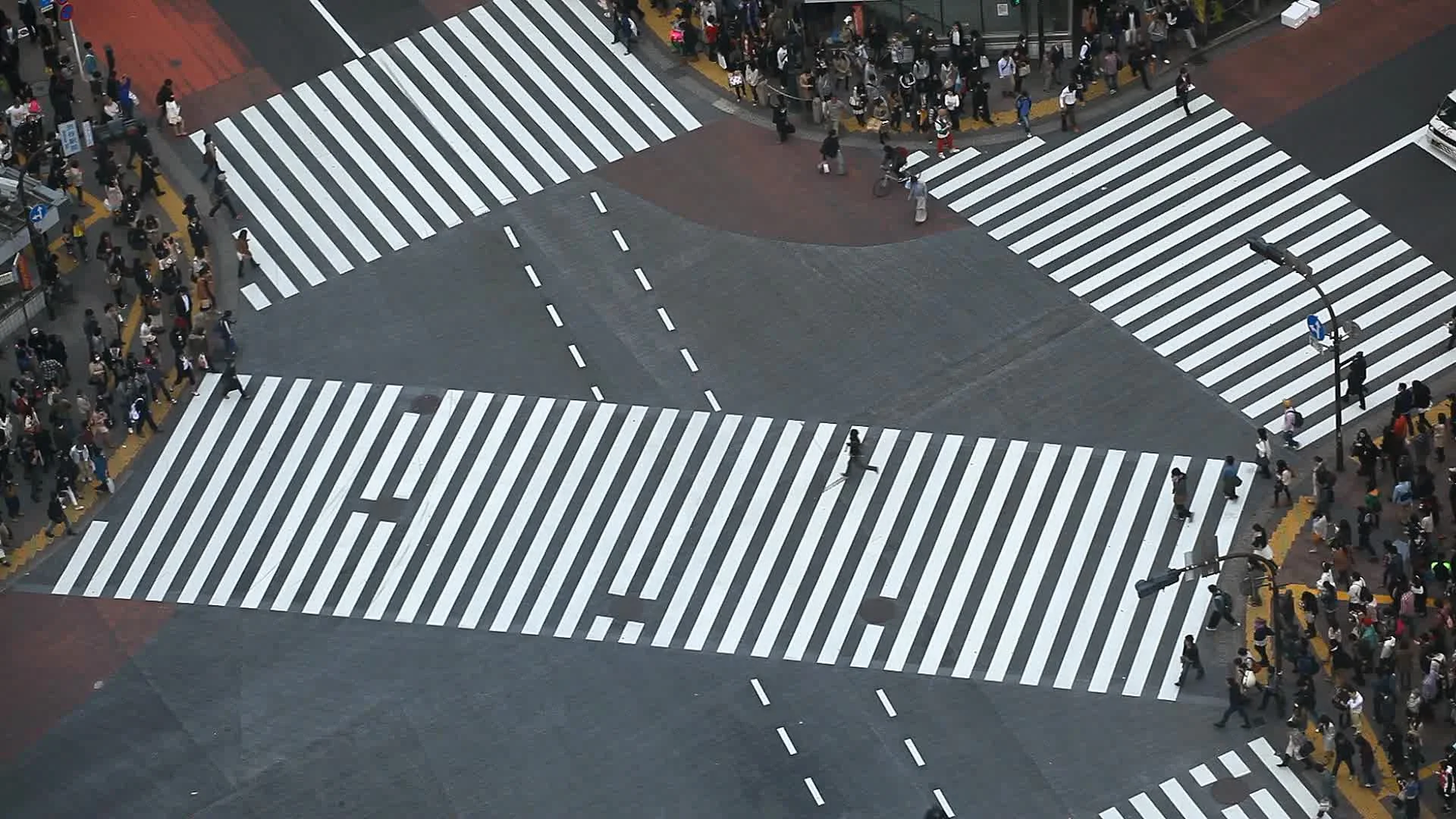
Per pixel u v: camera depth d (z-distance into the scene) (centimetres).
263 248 11831
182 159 12206
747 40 12175
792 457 10850
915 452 10825
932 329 11262
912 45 12231
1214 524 10531
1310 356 11038
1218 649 10119
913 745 9912
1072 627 10244
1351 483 10581
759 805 9762
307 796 9919
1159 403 10931
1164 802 9694
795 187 11875
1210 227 11575
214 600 10581
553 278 11588
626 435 10981
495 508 10788
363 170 12106
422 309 11512
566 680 10200
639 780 9869
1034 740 9900
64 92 12219
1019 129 12056
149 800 9956
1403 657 9881
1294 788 9706
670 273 11556
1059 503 10631
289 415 11181
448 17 12769
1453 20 12281
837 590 10412
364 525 10781
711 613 10375
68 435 11000
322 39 12694
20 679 10375
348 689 10231
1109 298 11331
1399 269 11325
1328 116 11969
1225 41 12338
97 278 11800
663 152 12081
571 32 12675
